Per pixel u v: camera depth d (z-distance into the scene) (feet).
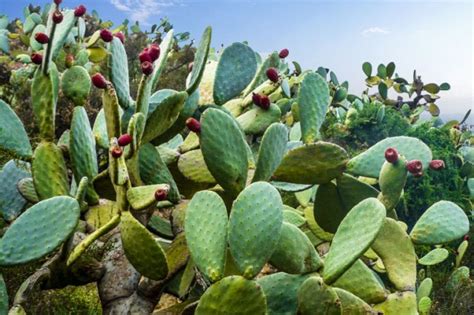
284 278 7.54
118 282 8.13
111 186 8.34
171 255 8.08
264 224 6.68
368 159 9.45
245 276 6.56
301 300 7.18
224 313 6.53
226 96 10.11
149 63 7.88
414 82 27.32
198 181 8.96
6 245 7.05
